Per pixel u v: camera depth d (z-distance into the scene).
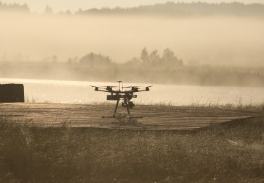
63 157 27.06
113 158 26.77
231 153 29.31
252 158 28.77
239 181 24.94
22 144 28.53
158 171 25.78
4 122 33.69
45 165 25.88
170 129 35.16
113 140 31.20
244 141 35.00
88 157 27.05
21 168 25.58
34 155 27.05
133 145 29.56
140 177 25.20
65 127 33.72
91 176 25.16
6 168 25.58
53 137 31.34
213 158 27.83
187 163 26.83
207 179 25.16
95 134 33.03
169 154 27.95
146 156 27.22
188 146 30.23
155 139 31.72
